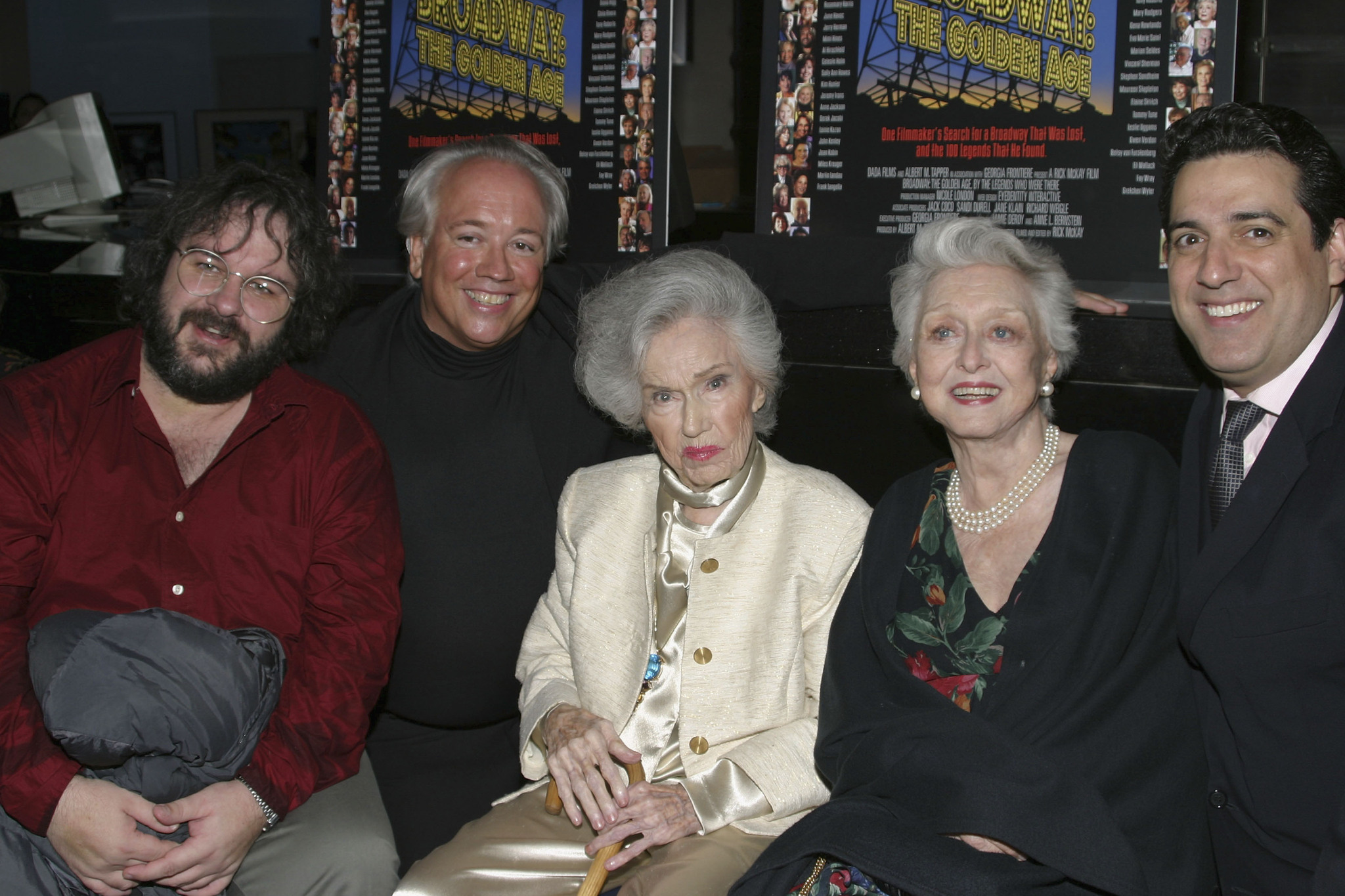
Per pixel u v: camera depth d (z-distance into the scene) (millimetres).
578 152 2572
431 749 2215
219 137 4012
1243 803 1487
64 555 1708
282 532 1790
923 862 1389
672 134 2635
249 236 1712
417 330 2105
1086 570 1530
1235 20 2047
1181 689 1523
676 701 1771
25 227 3443
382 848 1764
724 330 1718
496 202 1970
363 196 2779
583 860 1719
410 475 2072
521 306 2029
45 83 4348
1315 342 1454
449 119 2689
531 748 1809
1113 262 2154
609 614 1813
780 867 1479
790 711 1743
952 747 1483
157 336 1705
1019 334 1597
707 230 2846
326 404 1867
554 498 2115
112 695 1515
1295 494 1423
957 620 1602
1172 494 1585
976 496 1667
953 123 2242
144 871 1518
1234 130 1438
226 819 1582
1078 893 1438
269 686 1668
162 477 1751
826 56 2324
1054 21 2150
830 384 2199
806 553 1755
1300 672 1406
